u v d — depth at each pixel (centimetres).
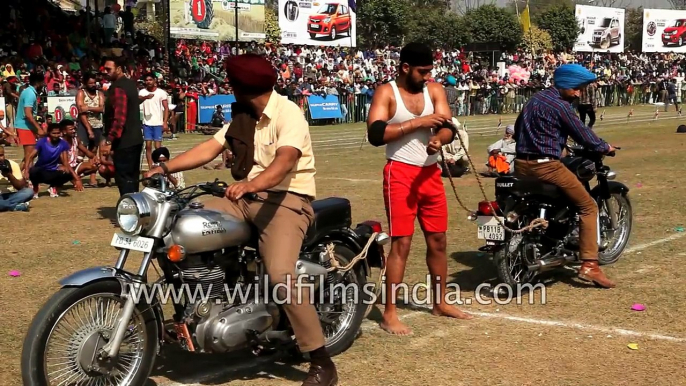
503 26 5466
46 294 669
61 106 2020
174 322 457
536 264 660
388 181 566
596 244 679
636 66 5269
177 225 436
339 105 3253
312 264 498
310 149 470
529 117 657
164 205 433
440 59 4253
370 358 519
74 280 417
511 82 4100
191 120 2683
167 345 549
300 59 3719
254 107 458
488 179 1398
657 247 822
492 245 641
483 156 1838
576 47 5306
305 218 468
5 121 2130
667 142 2139
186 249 435
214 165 1583
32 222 1003
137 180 938
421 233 919
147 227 430
